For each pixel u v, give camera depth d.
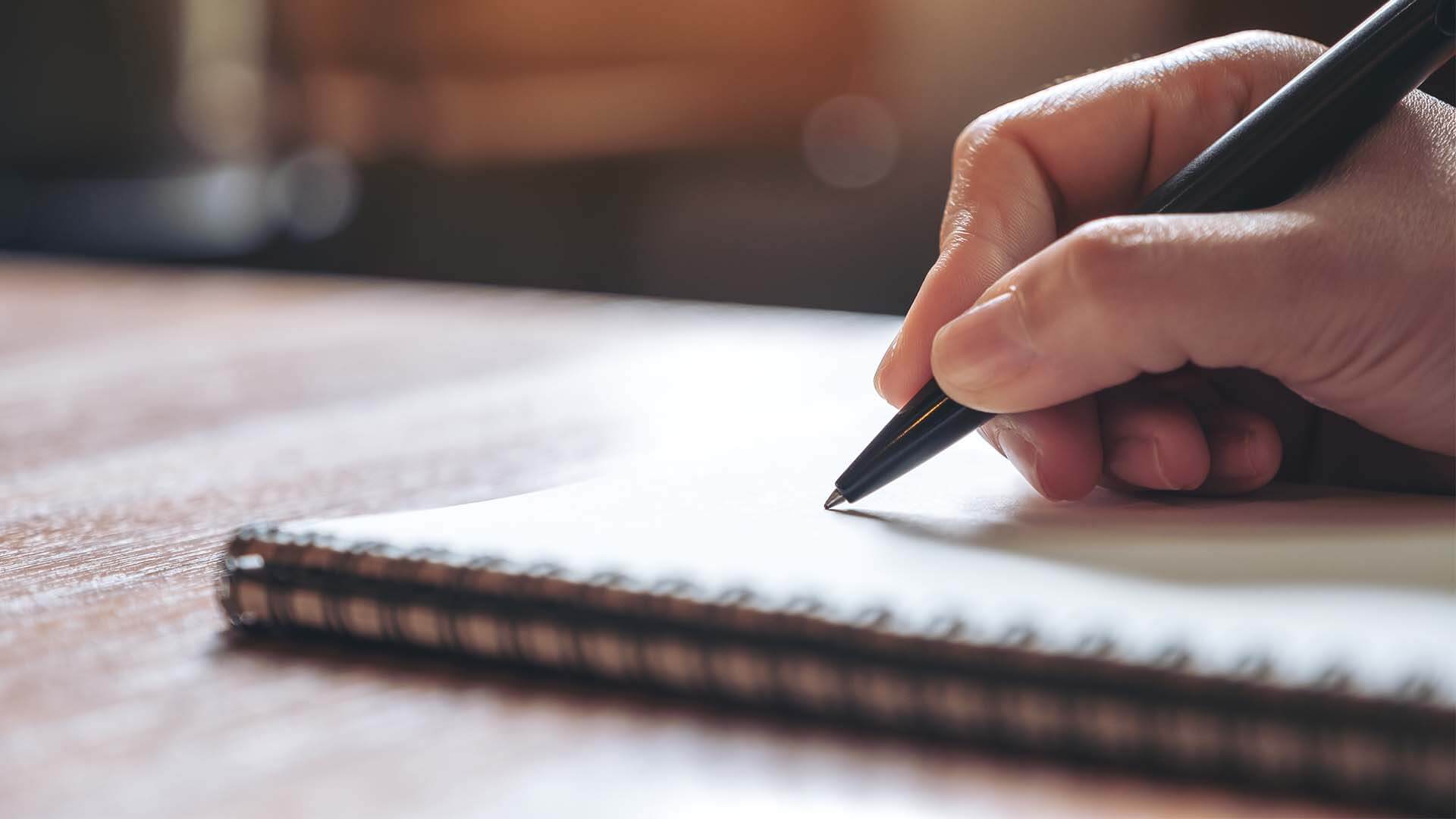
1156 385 0.47
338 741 0.37
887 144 1.62
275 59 1.79
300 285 1.21
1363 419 0.46
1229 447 0.47
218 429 0.61
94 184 1.79
